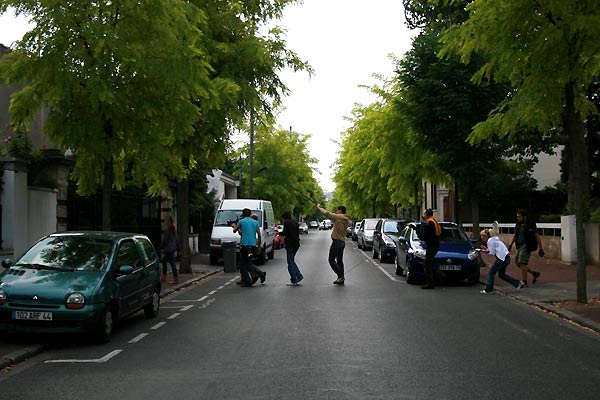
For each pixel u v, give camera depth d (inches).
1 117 788.0
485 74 524.1
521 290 609.0
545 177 1573.6
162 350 351.6
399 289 655.8
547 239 981.2
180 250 805.2
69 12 458.6
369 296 595.5
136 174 622.5
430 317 464.8
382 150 1093.1
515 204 1462.8
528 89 481.1
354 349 347.9
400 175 1208.8
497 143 812.0
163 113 504.1
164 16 477.4
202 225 1480.1
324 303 546.0
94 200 789.2
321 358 325.1
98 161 543.5
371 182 1540.4
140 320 463.2
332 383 273.6
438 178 1059.3
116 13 483.8
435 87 781.9
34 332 353.4
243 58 722.8
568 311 469.4
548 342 367.9
